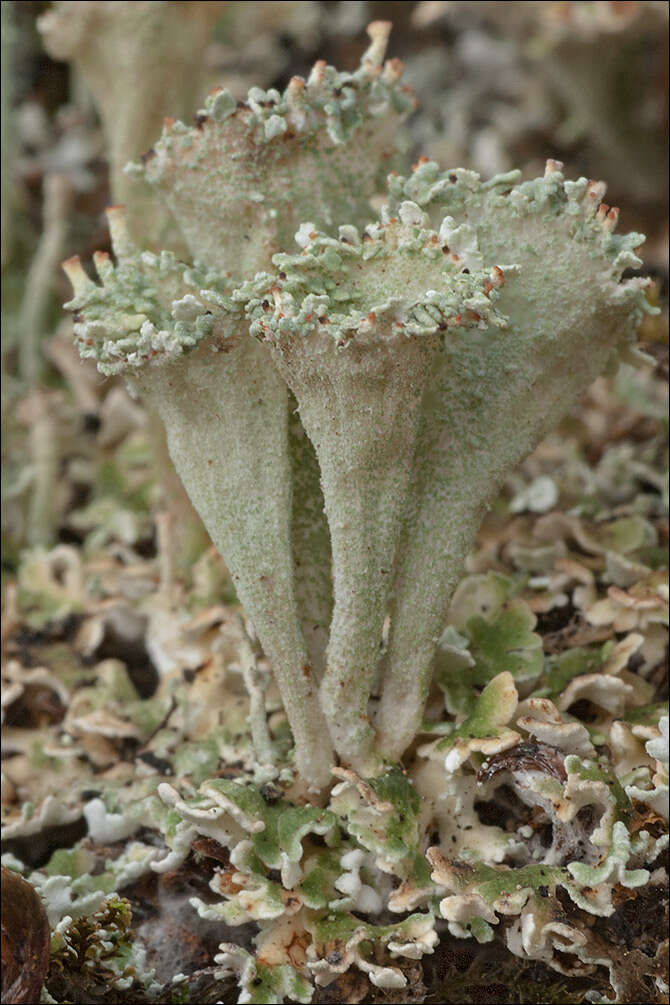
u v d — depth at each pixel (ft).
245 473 0.33
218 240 0.34
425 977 0.34
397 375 0.32
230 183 0.34
